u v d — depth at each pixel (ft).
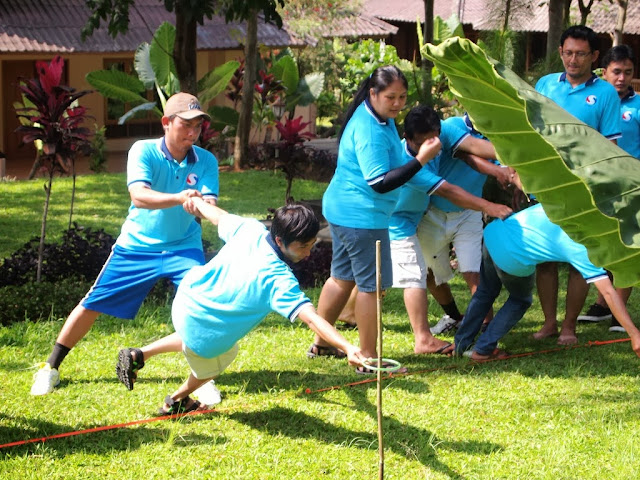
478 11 82.99
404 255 19.77
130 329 21.40
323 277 27.35
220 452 14.24
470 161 19.79
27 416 15.47
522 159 7.80
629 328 16.85
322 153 55.01
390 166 17.57
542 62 32.14
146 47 53.11
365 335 18.26
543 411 16.38
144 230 16.97
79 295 23.73
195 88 38.70
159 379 17.70
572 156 7.35
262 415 15.83
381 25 83.61
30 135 24.23
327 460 14.03
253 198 44.29
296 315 12.92
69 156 24.61
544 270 20.98
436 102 35.06
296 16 81.25
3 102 68.95
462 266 20.66
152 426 15.25
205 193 17.40
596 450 14.61
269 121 61.98
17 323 21.93
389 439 14.92
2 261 28.55
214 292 13.93
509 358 19.70
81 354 19.25
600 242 7.66
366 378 18.03
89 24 39.42
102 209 40.81
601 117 21.25
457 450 14.56
